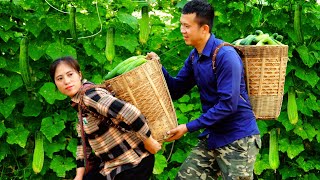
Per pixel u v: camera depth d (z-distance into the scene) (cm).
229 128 367
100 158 350
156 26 562
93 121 330
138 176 335
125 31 523
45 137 511
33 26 493
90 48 508
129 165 333
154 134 343
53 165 508
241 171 368
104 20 522
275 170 525
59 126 502
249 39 391
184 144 548
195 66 376
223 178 380
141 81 332
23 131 502
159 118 343
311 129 544
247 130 367
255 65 375
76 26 516
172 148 520
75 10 474
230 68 349
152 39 545
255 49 372
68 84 329
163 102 345
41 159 476
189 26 358
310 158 564
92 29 495
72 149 512
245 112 368
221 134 372
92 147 342
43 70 516
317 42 545
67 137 529
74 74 331
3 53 508
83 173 375
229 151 369
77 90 332
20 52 465
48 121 503
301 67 539
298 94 543
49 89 492
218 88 355
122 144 332
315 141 566
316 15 536
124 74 329
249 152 368
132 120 319
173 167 553
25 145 508
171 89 406
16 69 500
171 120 352
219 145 373
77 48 523
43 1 508
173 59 540
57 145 512
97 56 505
